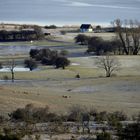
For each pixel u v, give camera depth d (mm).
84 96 85625
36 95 71812
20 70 150375
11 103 59125
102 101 77312
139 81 109062
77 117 47000
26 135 35156
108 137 31703
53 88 104250
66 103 66125
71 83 112875
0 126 40219
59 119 47062
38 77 132625
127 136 32062
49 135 35219
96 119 47594
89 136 34750
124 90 97062
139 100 81625
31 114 48031
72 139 33250
